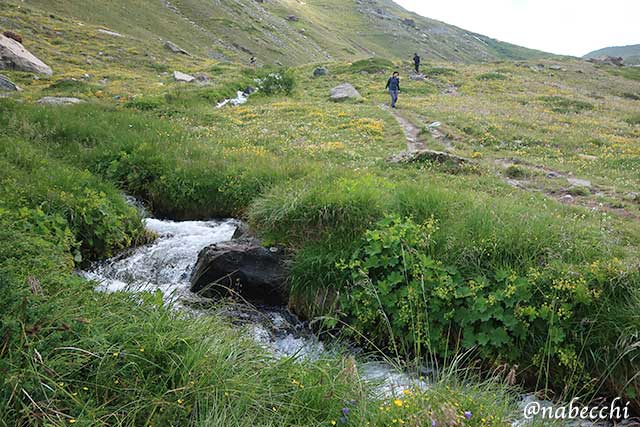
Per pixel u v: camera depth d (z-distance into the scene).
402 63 51.69
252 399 3.86
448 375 4.73
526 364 5.84
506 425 3.98
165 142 14.24
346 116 24.11
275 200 8.72
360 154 15.68
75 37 48.31
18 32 43.75
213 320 5.07
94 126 15.34
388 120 22.95
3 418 3.21
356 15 149.00
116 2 67.25
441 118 23.47
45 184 9.13
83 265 8.45
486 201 8.63
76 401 3.44
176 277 8.37
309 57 87.56
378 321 6.57
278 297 7.62
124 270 8.45
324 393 4.10
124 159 12.48
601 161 16.70
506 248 6.67
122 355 3.90
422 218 7.68
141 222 9.98
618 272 5.91
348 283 6.98
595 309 5.75
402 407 3.93
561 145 19.23
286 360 4.50
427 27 159.38
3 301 3.79
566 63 59.09
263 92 34.12
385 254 6.91
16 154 11.10
